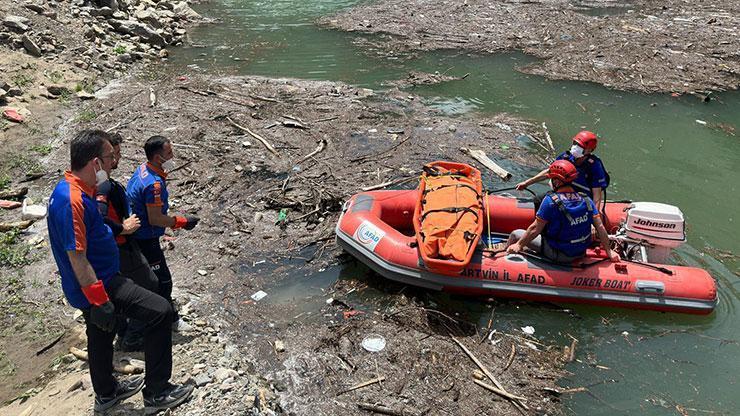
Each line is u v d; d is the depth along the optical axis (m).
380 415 4.58
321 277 6.32
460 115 10.77
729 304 5.91
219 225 7.20
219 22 17.31
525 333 5.53
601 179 5.81
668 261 6.54
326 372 5.01
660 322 5.66
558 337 5.49
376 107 11.02
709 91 11.91
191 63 13.62
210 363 4.75
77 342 5.12
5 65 10.70
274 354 5.21
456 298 6.00
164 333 3.86
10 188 7.84
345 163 8.84
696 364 5.15
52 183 8.01
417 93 11.83
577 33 15.55
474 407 4.67
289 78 12.63
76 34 13.09
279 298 5.98
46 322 5.43
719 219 7.45
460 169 7.09
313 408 4.64
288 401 4.71
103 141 3.48
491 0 18.91
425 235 5.96
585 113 10.91
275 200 7.64
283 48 14.84
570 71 13.05
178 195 7.82
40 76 10.97
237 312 5.74
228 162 8.74
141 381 4.24
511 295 5.90
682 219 5.71
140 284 4.34
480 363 5.11
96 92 11.37
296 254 6.68
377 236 6.24
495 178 8.48
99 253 3.61
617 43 14.66
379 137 9.73
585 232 5.62
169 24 16.12
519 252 5.96
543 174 6.23
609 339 5.46
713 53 13.88
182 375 4.52
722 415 4.62
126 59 13.13
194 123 10.09
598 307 5.82
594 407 4.70
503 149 9.37
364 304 5.91
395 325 5.59
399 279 6.06
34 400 4.38
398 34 15.88
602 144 9.63
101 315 3.50
